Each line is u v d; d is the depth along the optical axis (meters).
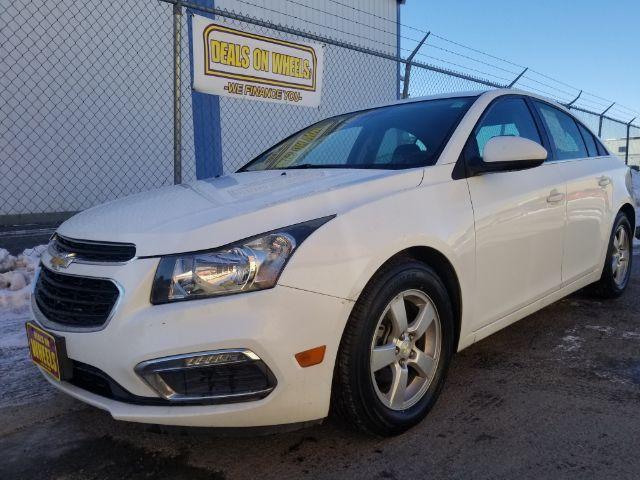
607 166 4.19
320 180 2.53
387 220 2.26
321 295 2.00
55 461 2.21
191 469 2.15
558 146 3.69
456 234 2.51
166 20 9.41
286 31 5.98
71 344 2.04
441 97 3.39
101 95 8.92
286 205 2.13
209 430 1.94
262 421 1.96
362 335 2.11
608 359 3.19
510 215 2.86
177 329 1.87
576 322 3.89
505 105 3.33
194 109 9.17
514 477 2.04
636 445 2.24
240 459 2.21
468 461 2.15
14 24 8.11
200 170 9.29
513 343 3.49
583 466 2.10
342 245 2.08
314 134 3.63
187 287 1.91
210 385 1.92
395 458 2.19
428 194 2.50
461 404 2.64
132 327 1.90
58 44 8.48
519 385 2.85
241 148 9.79
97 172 8.99
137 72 9.21
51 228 7.86
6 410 2.66
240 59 5.58
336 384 2.13
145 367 1.88
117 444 2.34
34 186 8.48
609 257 4.13
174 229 2.02
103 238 2.11
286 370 1.93
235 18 5.50
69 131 8.70
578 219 3.54
